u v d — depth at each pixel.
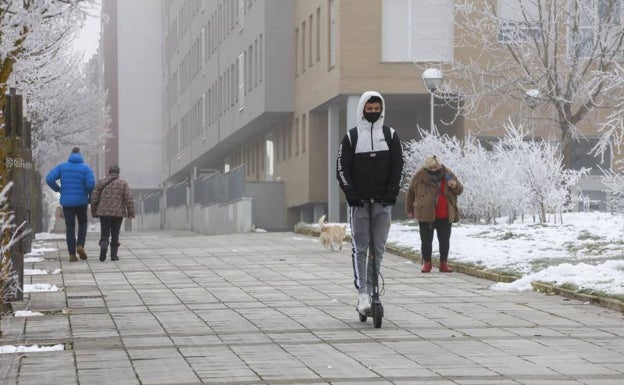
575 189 44.84
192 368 11.89
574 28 43.69
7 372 10.91
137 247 34.78
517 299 18.75
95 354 12.88
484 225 35.28
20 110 16.95
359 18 51.53
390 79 51.53
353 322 15.80
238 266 26.38
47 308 17.81
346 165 15.41
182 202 83.25
